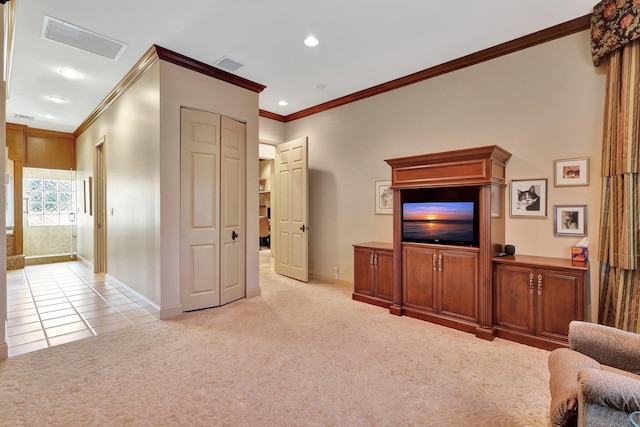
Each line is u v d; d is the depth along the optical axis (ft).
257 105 13.60
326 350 8.44
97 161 17.69
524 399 6.33
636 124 7.73
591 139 8.95
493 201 9.51
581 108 9.09
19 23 9.01
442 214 10.46
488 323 9.27
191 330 9.71
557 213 9.52
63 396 6.35
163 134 10.61
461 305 9.89
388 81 13.32
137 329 9.77
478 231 9.81
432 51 10.78
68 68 11.83
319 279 16.67
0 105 7.86
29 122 19.31
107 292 13.80
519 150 10.22
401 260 11.25
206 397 6.36
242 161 13.05
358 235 14.99
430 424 5.62
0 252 7.89
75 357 7.98
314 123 16.81
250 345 8.71
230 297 12.53
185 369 7.43
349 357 8.06
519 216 10.20
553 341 8.45
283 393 6.51
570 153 9.29
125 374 7.19
